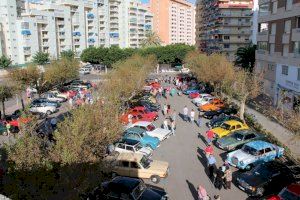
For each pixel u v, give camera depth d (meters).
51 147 13.93
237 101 44.81
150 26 157.38
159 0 179.00
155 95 48.88
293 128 19.80
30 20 96.31
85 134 14.79
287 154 23.42
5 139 28.77
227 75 41.41
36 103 38.75
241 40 95.75
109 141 17.25
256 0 87.12
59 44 109.19
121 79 36.88
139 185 16.50
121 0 138.00
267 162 19.94
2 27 94.62
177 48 90.06
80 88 52.81
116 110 20.41
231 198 18.14
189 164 22.83
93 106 18.41
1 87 33.88
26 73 41.78
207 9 115.69
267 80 45.53
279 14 40.56
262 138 26.11
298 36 35.66
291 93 37.03
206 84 54.53
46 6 105.94
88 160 13.76
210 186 19.58
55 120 29.59
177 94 53.94
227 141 25.53
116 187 16.08
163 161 21.44
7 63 82.69
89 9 122.94
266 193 18.25
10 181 11.26
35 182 11.35
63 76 51.78
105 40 131.75
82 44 118.88
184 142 27.81
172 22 186.12
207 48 114.19
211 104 40.66
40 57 87.25
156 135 27.84
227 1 93.88
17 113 33.66
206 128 32.59
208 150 22.92
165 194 16.81
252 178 18.61
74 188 12.63
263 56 46.56
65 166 12.77
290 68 37.66
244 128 28.44
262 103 42.94
